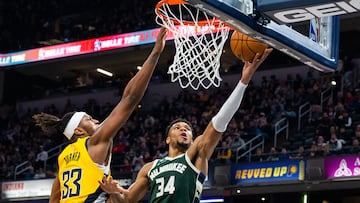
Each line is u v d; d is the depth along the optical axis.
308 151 15.74
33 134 23.22
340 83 18.97
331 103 18.08
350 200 17.36
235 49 5.70
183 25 6.02
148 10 25.03
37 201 18.97
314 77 20.03
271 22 5.60
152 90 23.61
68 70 26.66
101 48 23.47
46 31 26.72
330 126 16.97
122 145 19.95
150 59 4.66
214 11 5.20
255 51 5.59
